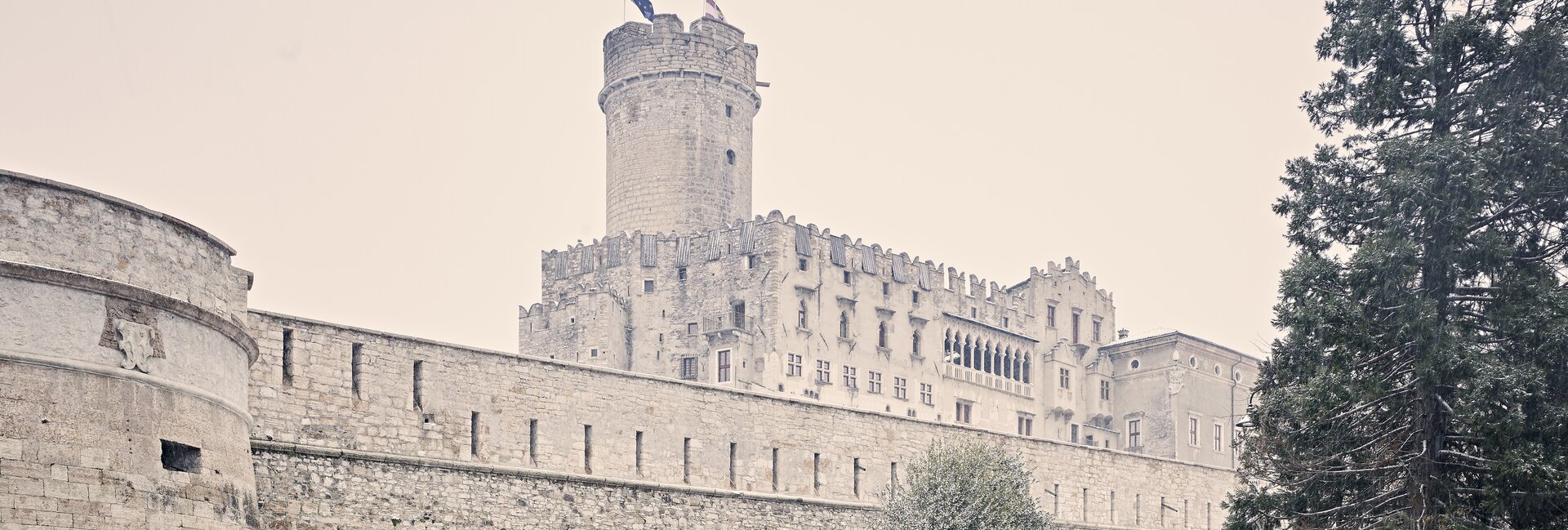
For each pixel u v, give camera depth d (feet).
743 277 391.04
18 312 126.93
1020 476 235.61
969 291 436.76
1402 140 179.01
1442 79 178.91
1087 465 272.51
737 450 215.92
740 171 431.84
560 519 190.49
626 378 202.69
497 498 184.34
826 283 394.73
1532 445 163.84
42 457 126.11
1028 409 439.63
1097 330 468.75
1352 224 184.44
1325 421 180.75
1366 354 175.32
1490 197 170.91
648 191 421.18
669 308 402.31
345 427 171.63
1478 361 167.22
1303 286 182.19
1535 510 166.71
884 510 225.97
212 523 138.21
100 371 130.82
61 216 130.52
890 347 404.57
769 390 377.30
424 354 181.47
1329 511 182.91
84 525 127.13
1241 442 203.31
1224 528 195.21
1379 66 182.50
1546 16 176.24
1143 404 448.65
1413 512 173.17
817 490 226.38
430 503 177.58
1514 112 172.14
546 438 191.62
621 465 199.93
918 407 406.82
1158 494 286.46
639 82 426.92
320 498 167.43
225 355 145.28
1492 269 171.63
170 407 136.26
